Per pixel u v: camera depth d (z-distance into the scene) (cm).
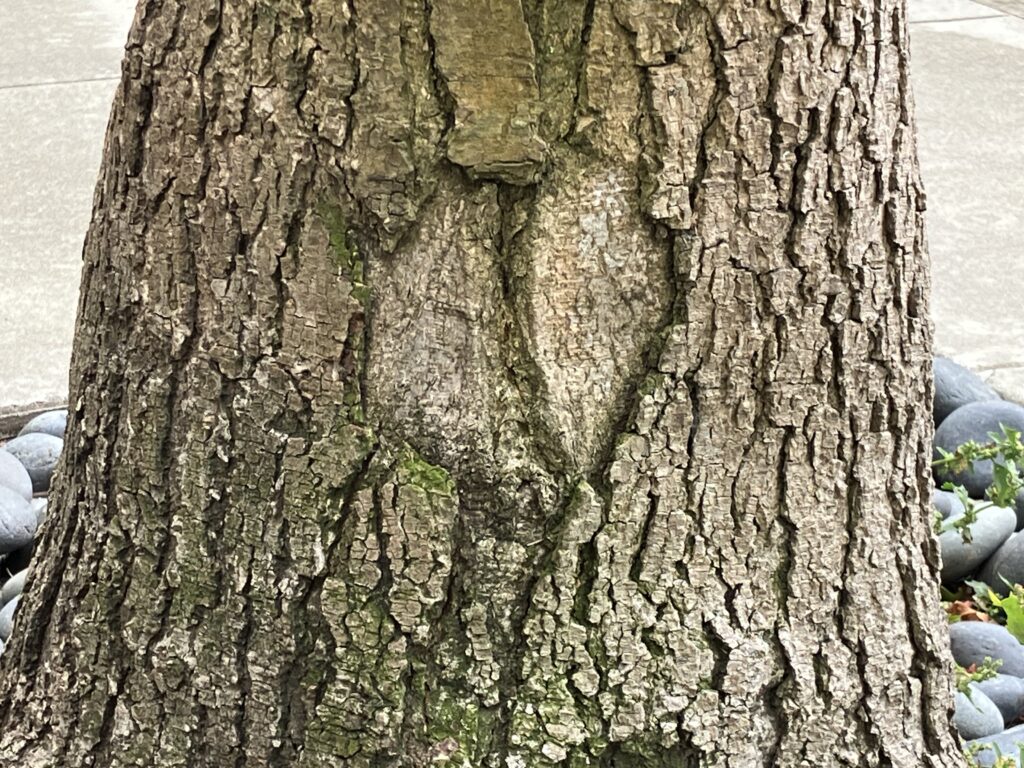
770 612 96
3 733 108
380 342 90
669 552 94
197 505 96
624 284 90
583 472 92
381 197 88
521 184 88
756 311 92
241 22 87
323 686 95
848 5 89
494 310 90
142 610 99
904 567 101
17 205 292
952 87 365
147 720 100
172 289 94
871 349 96
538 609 93
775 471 95
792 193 91
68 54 385
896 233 95
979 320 249
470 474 92
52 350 234
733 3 87
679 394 92
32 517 177
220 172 90
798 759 99
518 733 94
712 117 88
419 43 85
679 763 96
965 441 187
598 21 86
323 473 92
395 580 93
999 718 145
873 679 100
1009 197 303
